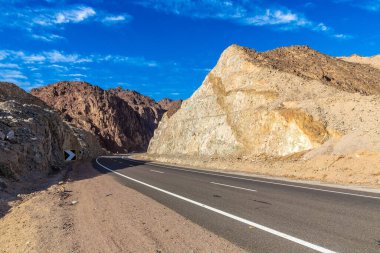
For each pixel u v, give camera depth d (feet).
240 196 40.09
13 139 66.69
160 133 195.42
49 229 25.54
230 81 131.54
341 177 58.90
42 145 84.02
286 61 135.64
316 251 18.86
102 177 71.10
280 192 43.47
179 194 42.42
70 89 503.61
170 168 98.22
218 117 124.47
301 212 29.81
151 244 20.88
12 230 27.48
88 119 455.22
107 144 439.22
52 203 36.99
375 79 132.05
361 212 29.43
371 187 48.47
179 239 21.81
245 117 108.78
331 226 24.45
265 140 95.71
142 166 108.47
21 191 49.14
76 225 26.68
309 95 98.63
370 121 74.69
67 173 87.20
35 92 501.97
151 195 41.91
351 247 19.42
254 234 22.65
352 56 200.54
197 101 148.15
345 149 67.97
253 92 113.50
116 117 476.95
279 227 24.41
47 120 112.06
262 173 77.82
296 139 85.56
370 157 61.00
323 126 81.51
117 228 25.18
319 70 125.39
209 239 21.62
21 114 93.97
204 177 67.41
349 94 90.53
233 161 97.25
